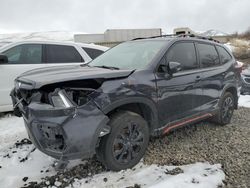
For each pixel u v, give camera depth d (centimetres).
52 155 320
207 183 322
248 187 321
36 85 308
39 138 324
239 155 406
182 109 427
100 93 322
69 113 300
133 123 358
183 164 375
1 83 598
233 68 559
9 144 452
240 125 558
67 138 300
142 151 373
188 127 534
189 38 473
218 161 384
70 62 688
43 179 342
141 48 443
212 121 548
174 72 390
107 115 347
